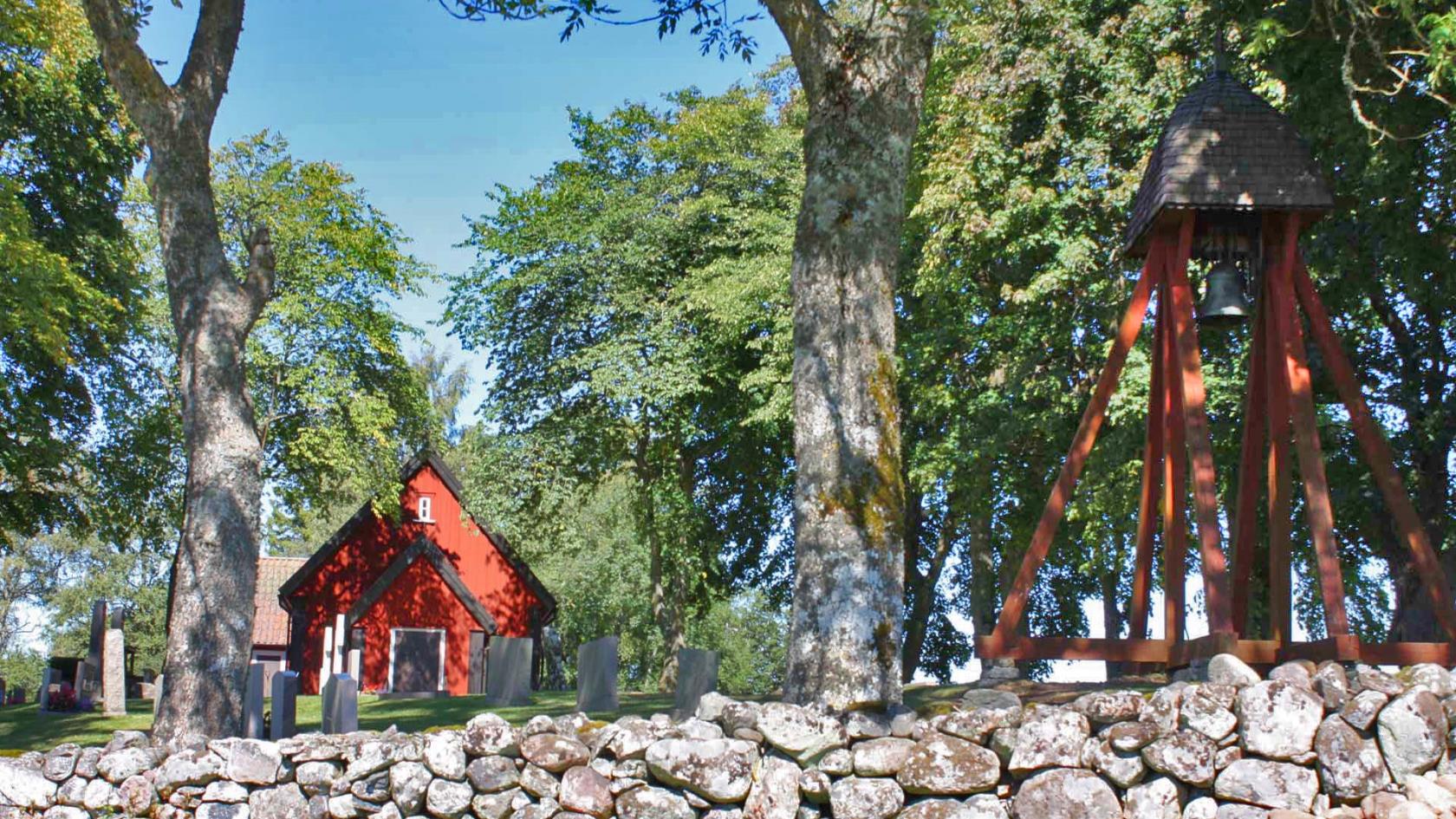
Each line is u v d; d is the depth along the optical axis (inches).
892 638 368.5
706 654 430.0
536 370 1222.9
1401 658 339.0
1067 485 378.3
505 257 1236.5
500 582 1530.5
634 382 1124.5
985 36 861.8
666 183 1218.6
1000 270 945.5
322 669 1459.2
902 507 382.3
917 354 943.0
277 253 1278.3
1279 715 282.7
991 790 299.3
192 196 505.7
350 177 1346.0
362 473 1291.8
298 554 2310.5
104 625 1010.1
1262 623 777.6
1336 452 709.3
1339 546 813.2
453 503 1539.1
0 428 918.4
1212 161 372.8
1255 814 276.7
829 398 383.2
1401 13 425.4
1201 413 365.1
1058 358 876.6
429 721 669.9
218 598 486.0
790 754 320.2
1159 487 412.5
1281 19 502.9
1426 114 537.0
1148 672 499.5
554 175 1279.5
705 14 459.2
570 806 328.2
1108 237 842.8
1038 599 1203.9
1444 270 604.4
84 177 955.3
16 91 865.5
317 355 1280.8
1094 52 824.3
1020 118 890.1
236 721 482.6
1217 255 392.8
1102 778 289.4
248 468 502.3
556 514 1251.2
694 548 1245.1
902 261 1013.8
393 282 1349.7
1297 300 388.8
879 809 303.1
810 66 407.8
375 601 1454.2
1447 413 677.9
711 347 1160.8
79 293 880.3
